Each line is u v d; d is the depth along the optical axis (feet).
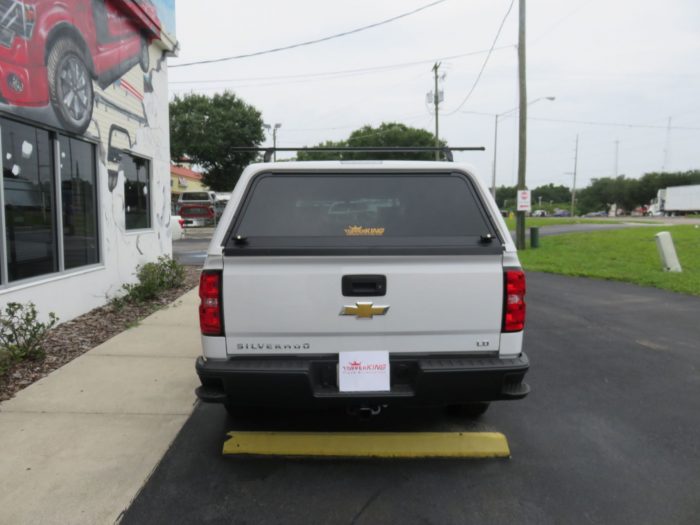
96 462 11.68
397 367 10.84
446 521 9.70
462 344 10.88
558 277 41.65
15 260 20.15
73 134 24.12
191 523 9.59
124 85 29.94
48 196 22.56
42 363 18.11
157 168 35.78
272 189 11.55
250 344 10.68
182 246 65.82
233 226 11.03
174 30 37.73
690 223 121.08
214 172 124.26
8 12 19.11
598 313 27.63
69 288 23.77
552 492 10.66
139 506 10.08
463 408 14.01
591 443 12.84
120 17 29.30
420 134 179.11
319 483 10.96
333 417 14.16
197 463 11.73
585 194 355.97
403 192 11.62
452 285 10.68
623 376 17.70
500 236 11.09
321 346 10.71
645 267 44.60
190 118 117.70
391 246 10.85
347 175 11.69
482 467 11.66
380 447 12.25
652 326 24.75
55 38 22.31
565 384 16.93
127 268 30.60
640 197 314.14
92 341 21.02
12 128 19.90
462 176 11.78
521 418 14.29
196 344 20.68
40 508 9.95
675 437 13.17
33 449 12.22
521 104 63.10
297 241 11.01
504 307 10.80
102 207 27.14
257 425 13.66
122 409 14.49
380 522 9.66
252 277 10.53
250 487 10.79
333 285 10.57
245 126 121.08
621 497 10.49
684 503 10.28
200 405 14.84
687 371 18.24
